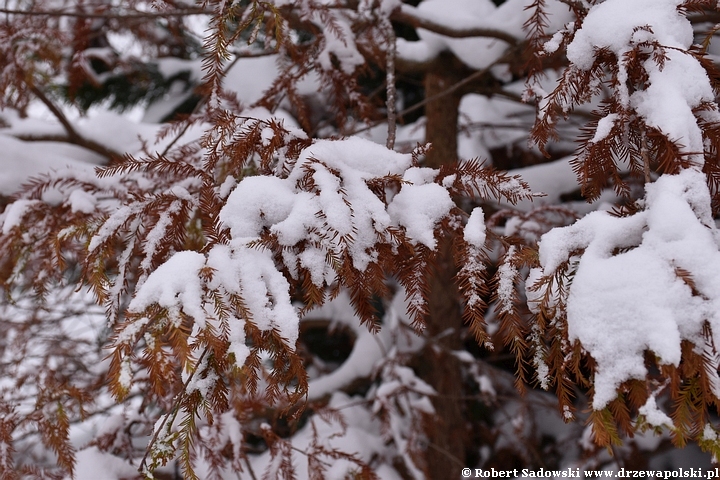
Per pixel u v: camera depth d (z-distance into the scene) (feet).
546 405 10.25
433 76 9.74
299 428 12.21
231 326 4.00
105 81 12.47
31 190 5.66
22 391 8.01
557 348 4.12
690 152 4.12
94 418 8.96
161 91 12.85
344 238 4.14
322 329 13.53
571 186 8.90
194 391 4.10
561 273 4.09
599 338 3.89
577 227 4.13
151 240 4.58
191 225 4.96
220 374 4.13
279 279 4.14
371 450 9.27
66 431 5.45
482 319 4.27
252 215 4.26
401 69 8.81
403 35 11.66
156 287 3.99
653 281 3.88
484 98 12.23
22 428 5.77
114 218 4.59
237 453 6.03
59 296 10.87
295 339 4.07
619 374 3.85
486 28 7.06
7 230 5.38
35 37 7.40
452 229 4.40
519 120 12.17
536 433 11.74
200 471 6.61
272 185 4.30
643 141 4.26
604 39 4.39
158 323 3.96
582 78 4.52
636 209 4.23
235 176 4.65
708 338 3.83
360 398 10.80
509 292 4.24
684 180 4.08
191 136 7.34
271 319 4.06
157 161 4.68
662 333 3.81
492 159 12.30
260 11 4.76
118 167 4.72
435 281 9.93
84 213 5.41
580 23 4.64
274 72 9.63
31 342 10.45
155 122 12.19
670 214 3.98
